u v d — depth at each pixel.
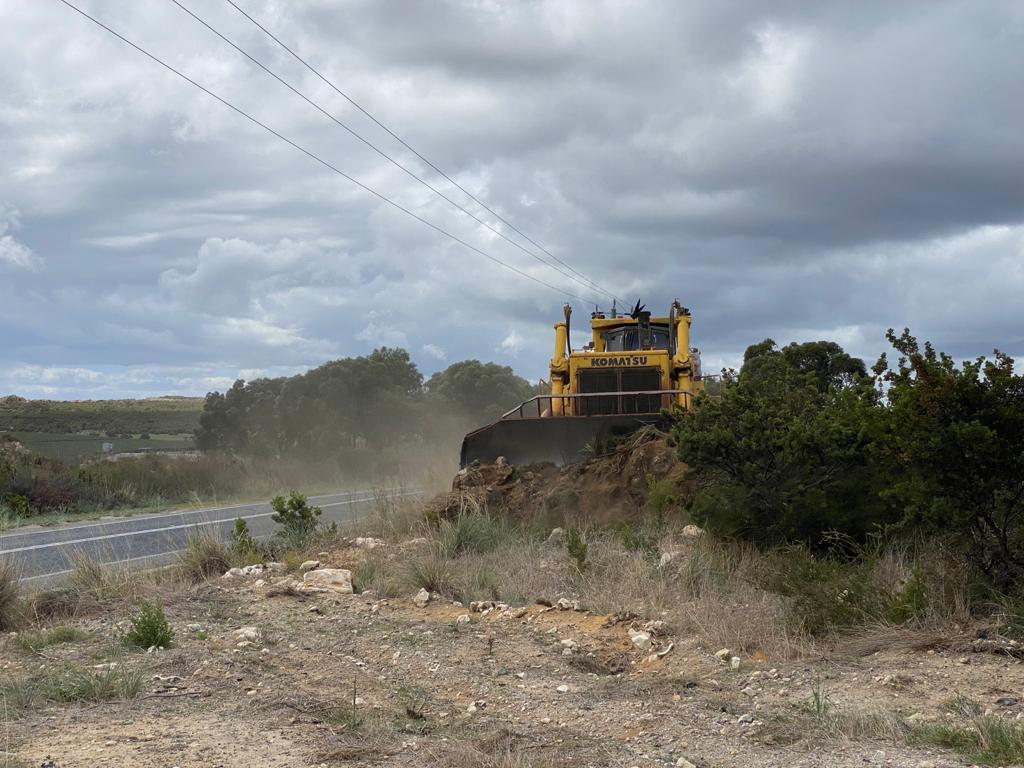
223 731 5.79
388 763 5.28
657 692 7.01
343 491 29.33
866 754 5.41
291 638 8.73
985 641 7.46
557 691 7.11
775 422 11.16
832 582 8.80
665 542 11.83
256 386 51.56
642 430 14.84
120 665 7.45
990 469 8.80
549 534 13.46
